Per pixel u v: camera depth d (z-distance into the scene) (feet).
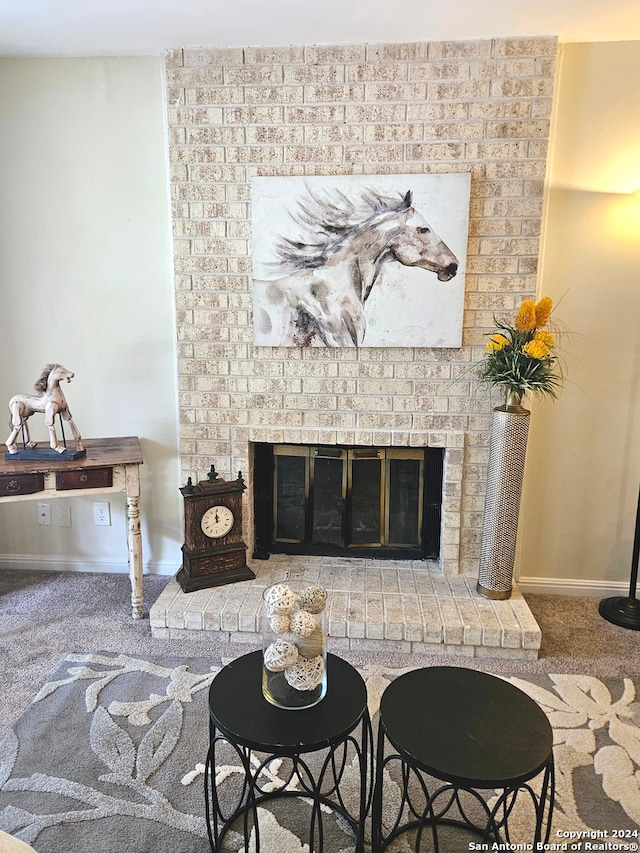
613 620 9.06
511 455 8.34
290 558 10.03
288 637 4.97
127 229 9.39
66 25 7.84
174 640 8.56
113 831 5.54
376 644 8.31
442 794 6.00
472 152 8.46
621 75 8.36
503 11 7.36
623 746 6.59
